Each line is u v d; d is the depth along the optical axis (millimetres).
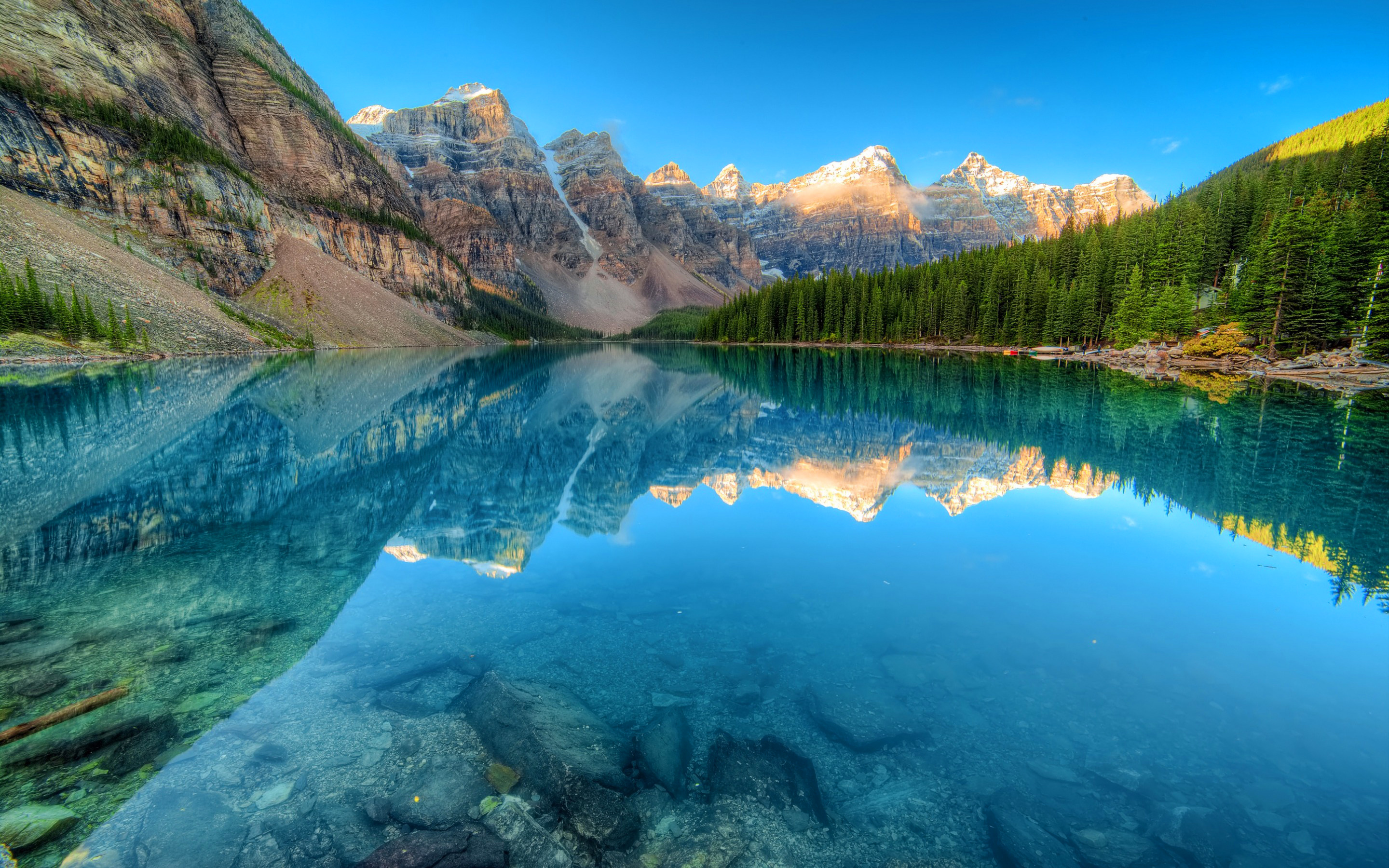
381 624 7945
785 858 4484
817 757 5566
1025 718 5957
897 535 11492
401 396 35094
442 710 6156
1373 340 42156
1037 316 85000
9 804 4516
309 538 11094
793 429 24875
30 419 23172
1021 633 7609
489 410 31469
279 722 5809
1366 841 4391
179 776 4996
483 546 11031
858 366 65438
